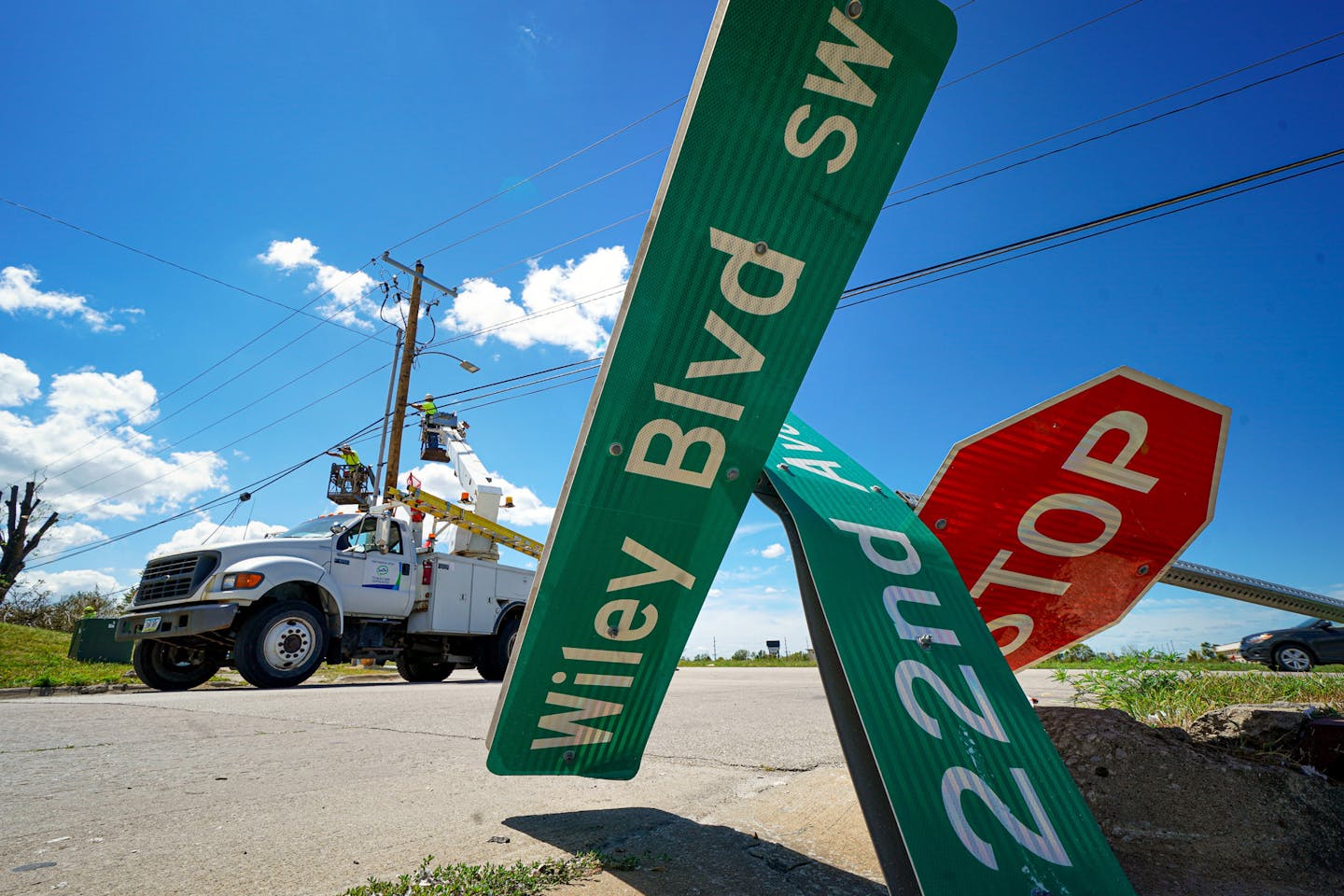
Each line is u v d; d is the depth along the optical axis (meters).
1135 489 1.88
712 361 1.45
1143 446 1.83
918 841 1.07
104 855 1.61
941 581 1.51
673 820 1.96
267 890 1.40
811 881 1.51
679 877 1.51
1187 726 2.55
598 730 1.69
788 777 2.60
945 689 1.29
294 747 3.16
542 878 1.47
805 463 1.70
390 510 9.14
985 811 1.16
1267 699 4.06
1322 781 1.75
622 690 1.67
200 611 6.96
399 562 8.80
